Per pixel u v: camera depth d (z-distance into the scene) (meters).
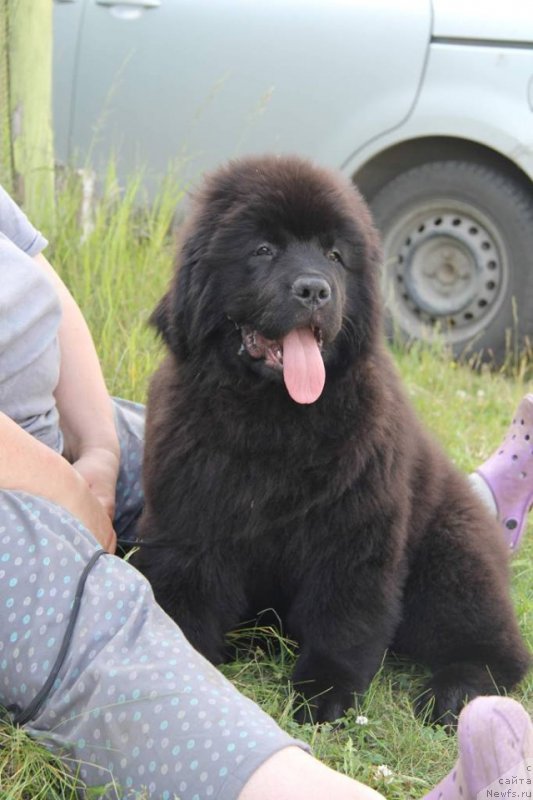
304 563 3.41
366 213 3.65
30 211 5.53
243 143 7.18
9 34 5.30
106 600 2.72
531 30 6.81
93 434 3.70
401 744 3.08
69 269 5.59
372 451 3.36
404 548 3.53
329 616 3.38
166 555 3.43
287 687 3.33
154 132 7.25
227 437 3.36
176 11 7.13
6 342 3.16
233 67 7.11
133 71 7.21
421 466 3.76
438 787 2.36
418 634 3.65
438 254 7.37
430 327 7.36
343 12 7.01
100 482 3.50
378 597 3.38
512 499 4.38
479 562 3.62
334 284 3.34
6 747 2.68
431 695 3.39
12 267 3.21
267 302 3.29
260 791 2.31
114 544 3.29
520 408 4.39
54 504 2.93
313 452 3.33
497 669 3.51
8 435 2.95
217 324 3.38
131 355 5.02
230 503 3.36
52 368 3.37
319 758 2.97
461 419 6.07
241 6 7.07
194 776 2.39
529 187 7.07
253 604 3.60
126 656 2.62
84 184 6.07
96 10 7.23
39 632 2.70
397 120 7.03
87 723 2.56
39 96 5.52
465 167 7.14
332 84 7.06
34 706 2.68
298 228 3.39
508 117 6.86
